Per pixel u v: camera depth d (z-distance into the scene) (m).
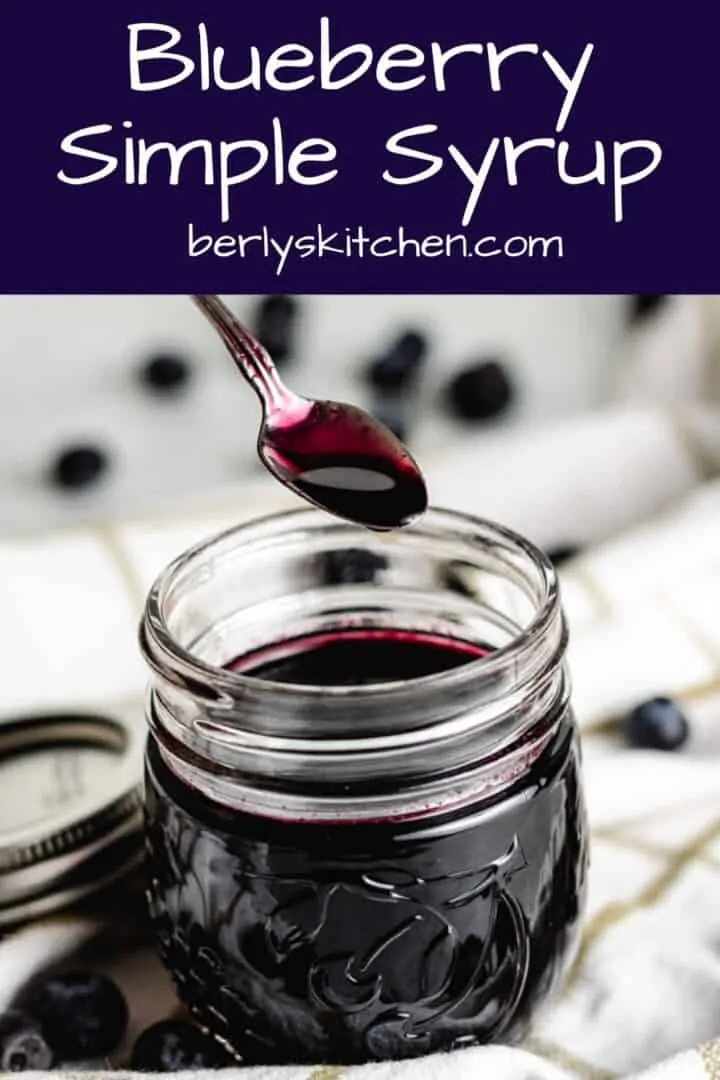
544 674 0.39
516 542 0.41
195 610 0.42
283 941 0.39
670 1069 0.40
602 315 0.81
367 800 0.38
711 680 0.55
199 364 0.83
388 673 0.43
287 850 0.39
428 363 0.83
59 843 0.46
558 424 0.71
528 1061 0.40
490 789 0.39
